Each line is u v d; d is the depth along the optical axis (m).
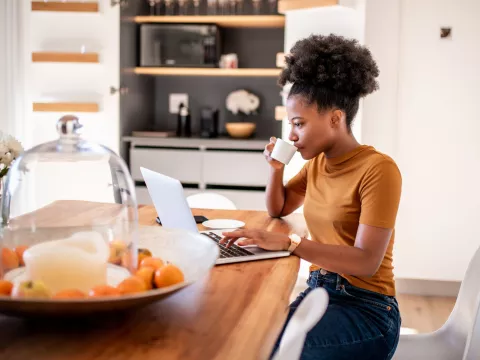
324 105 1.74
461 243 3.79
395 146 3.76
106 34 4.22
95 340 1.03
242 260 1.58
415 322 3.40
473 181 3.74
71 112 4.21
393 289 1.74
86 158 1.40
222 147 4.34
